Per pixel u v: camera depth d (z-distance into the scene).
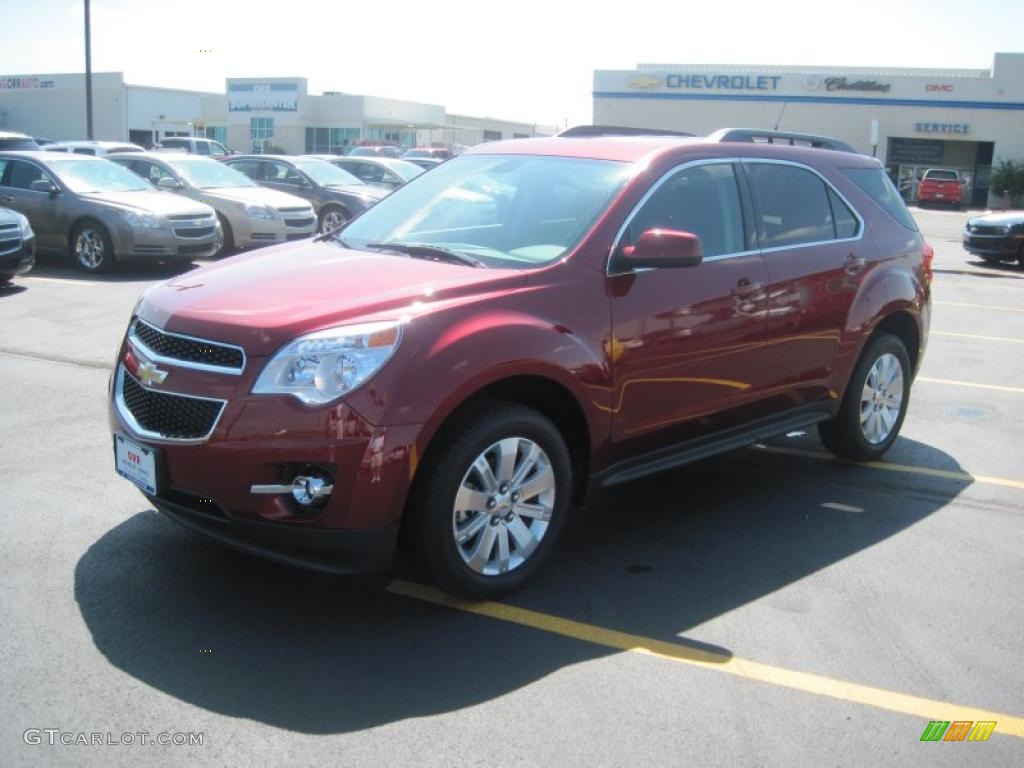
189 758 2.99
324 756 3.03
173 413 3.79
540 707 3.36
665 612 4.11
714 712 3.37
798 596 4.31
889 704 3.47
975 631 4.04
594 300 4.29
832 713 3.40
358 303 3.81
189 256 13.70
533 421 4.04
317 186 18.70
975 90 48.19
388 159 22.92
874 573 4.59
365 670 3.55
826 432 6.10
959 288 15.64
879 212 6.09
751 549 4.82
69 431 6.17
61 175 13.57
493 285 4.07
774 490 5.74
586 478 4.45
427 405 3.65
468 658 3.67
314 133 59.25
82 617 3.84
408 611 4.03
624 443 4.50
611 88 53.53
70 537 4.59
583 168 4.88
